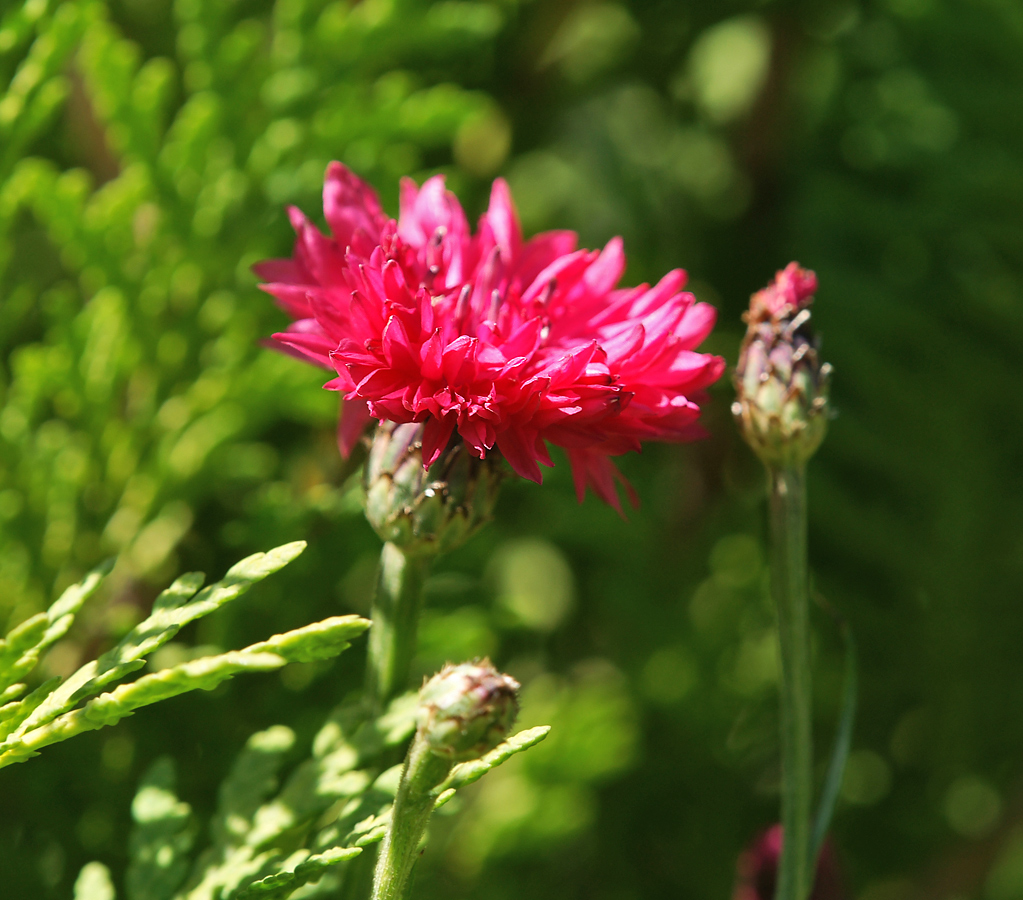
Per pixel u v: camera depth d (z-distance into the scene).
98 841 0.49
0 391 0.51
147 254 0.51
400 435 0.44
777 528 0.44
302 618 0.50
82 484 0.51
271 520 0.49
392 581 0.44
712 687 0.54
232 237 0.51
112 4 0.54
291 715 0.50
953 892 0.54
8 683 0.42
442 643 0.50
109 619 0.50
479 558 0.52
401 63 0.54
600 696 0.53
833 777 0.45
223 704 0.49
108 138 0.52
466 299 0.44
